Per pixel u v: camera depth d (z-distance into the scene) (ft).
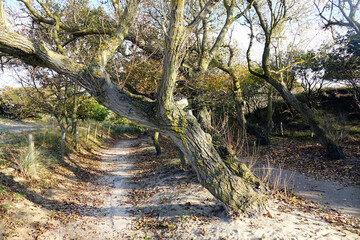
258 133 51.19
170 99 14.60
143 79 26.84
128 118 15.10
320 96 65.31
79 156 47.67
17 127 57.31
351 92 57.00
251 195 16.53
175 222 17.84
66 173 34.22
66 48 27.07
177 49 12.62
